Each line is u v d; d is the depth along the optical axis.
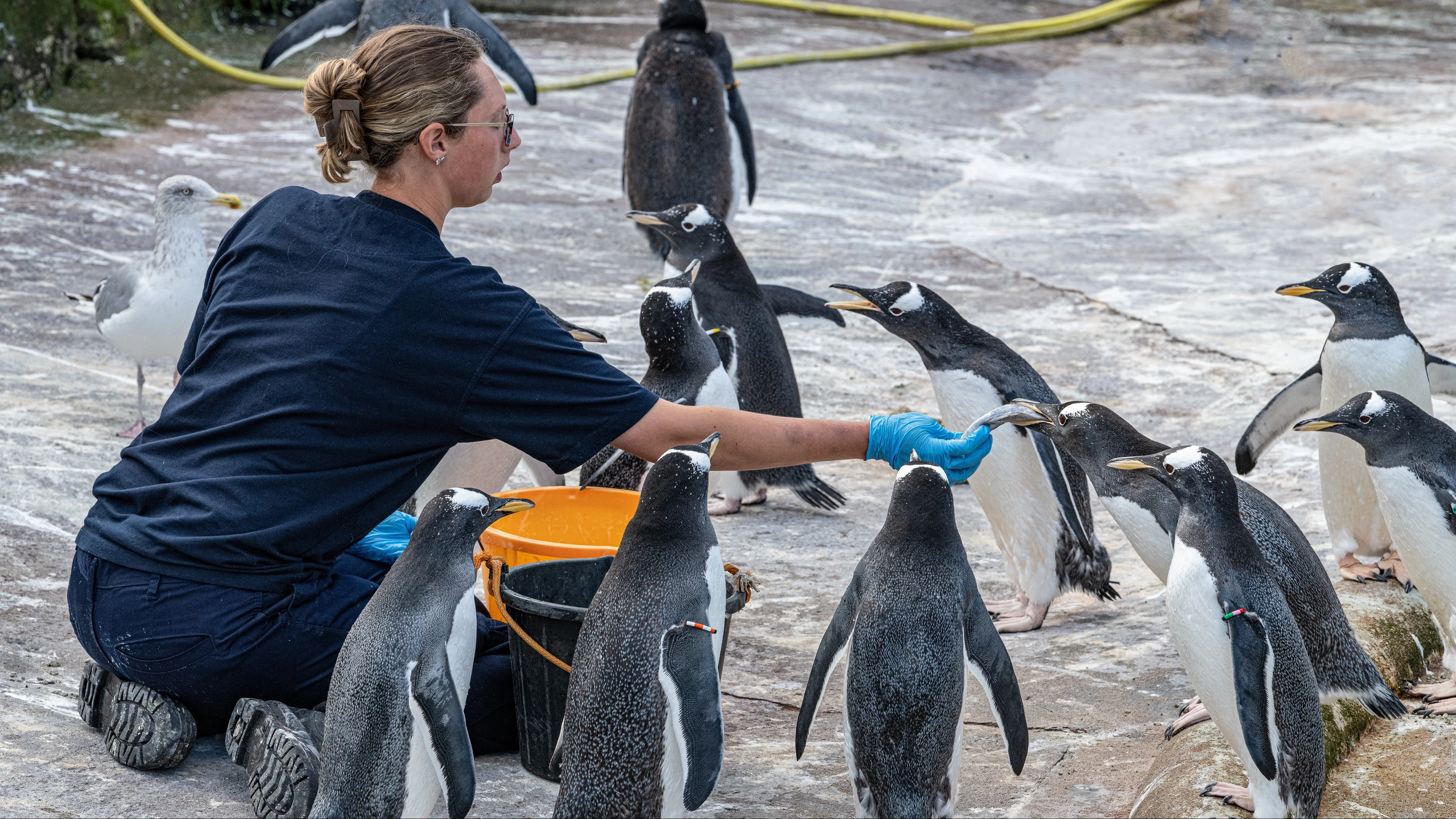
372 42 3.09
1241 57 16.48
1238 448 4.88
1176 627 3.18
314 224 3.16
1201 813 3.08
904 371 7.16
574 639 3.21
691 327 4.48
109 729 3.30
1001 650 3.04
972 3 19.89
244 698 3.17
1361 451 4.35
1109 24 18.34
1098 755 3.61
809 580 4.84
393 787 2.78
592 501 4.07
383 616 2.82
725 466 3.23
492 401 3.06
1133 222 10.41
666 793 2.82
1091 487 5.73
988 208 10.74
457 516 2.93
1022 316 8.12
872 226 10.05
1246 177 11.68
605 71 14.11
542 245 8.99
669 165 8.64
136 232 8.49
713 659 2.76
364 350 3.01
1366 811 3.28
